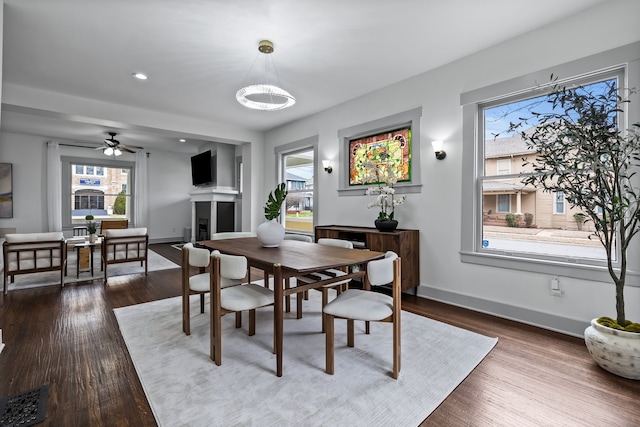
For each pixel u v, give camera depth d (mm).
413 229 3551
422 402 1623
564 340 2363
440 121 3271
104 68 3246
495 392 1714
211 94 3973
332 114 4520
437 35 2678
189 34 2631
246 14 2361
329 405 1597
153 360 2051
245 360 2057
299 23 2484
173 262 5582
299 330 2574
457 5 2273
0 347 2186
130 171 7820
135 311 3016
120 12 2324
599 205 1916
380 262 1820
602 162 1846
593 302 2359
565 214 2561
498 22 2496
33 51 2893
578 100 1931
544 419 1496
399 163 3766
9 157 6227
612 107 2250
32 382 1797
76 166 7102
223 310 2031
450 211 3213
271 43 2766
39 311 3014
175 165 8477
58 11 2303
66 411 1544
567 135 1919
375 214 3975
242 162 6078
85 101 4098
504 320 2768
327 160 4535
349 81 3633
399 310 1873
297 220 5395
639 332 1818
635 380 1808
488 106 2988
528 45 2641
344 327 2656
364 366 1979
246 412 1538
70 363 2018
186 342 2328
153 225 8141
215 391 1709
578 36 2383
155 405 1584
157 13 2340
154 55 2982
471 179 3027
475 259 3016
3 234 6078
